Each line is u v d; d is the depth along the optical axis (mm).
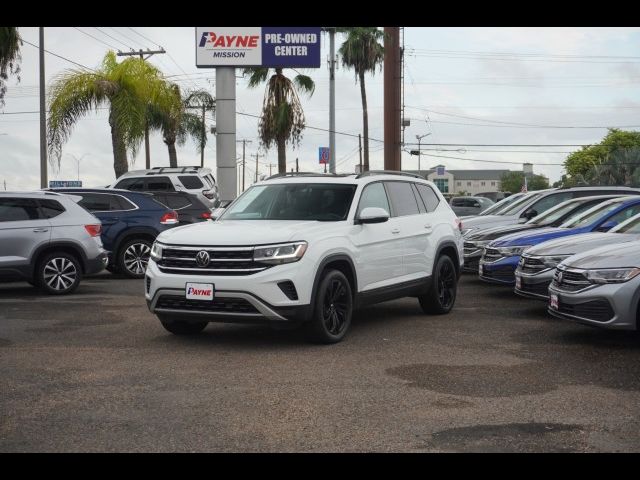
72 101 25234
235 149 28250
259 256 7418
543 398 5832
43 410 5492
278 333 8648
